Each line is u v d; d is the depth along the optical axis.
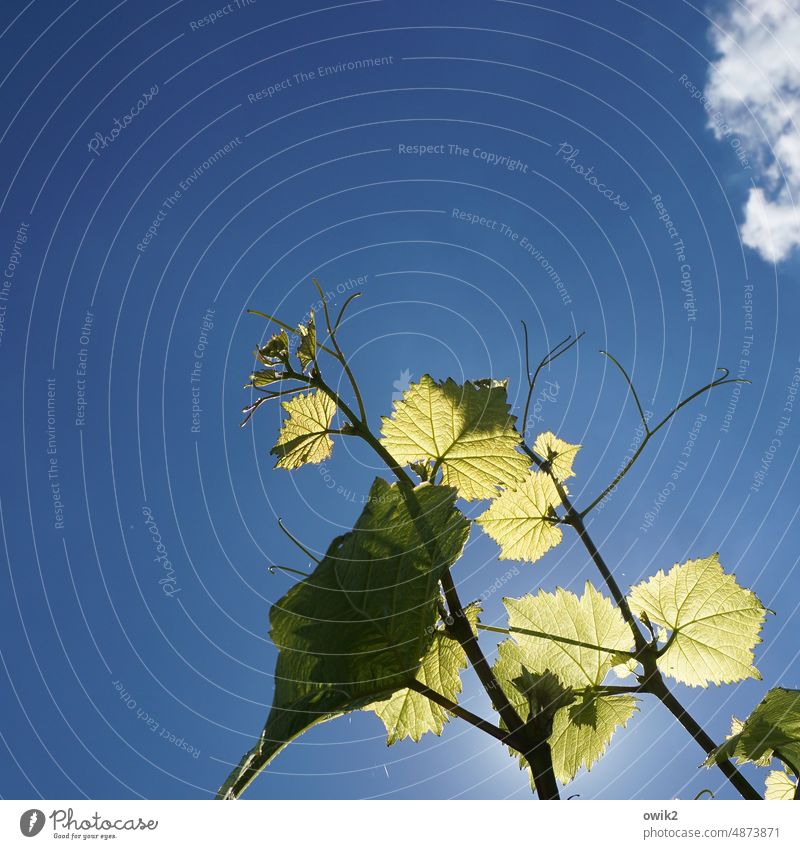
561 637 0.47
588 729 0.46
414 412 0.49
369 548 0.39
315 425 0.49
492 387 0.49
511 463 0.48
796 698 0.43
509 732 0.40
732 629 0.48
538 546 0.51
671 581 0.50
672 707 0.47
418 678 0.42
